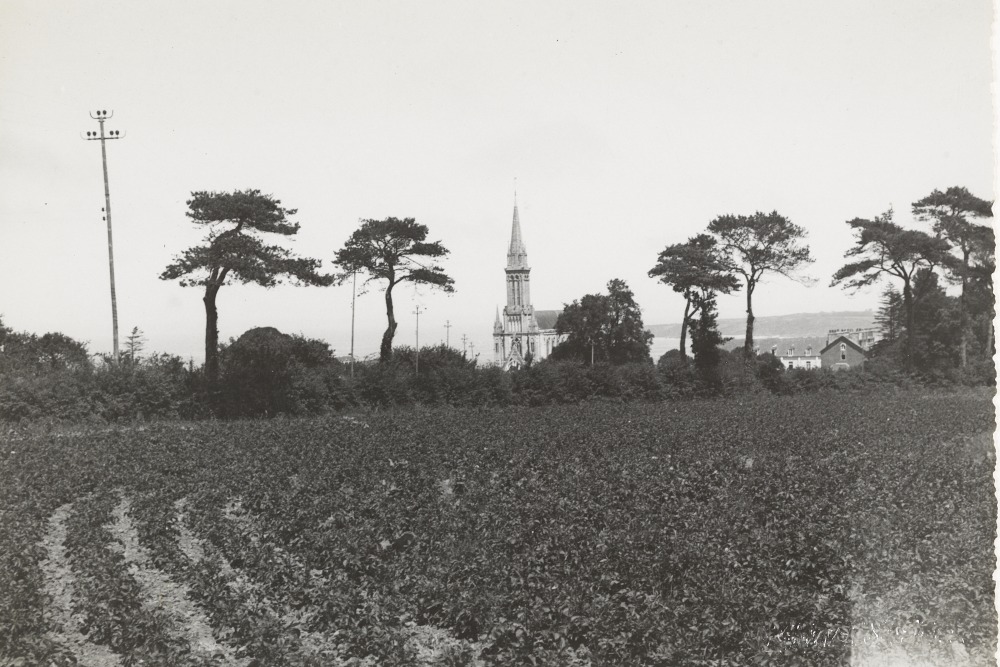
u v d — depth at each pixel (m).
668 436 46.31
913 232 82.44
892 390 82.06
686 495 31.39
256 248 59.50
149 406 58.19
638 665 17.31
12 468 37.69
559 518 27.11
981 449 38.00
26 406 53.62
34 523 29.00
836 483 31.23
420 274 74.88
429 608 21.00
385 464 38.56
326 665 18.05
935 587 19.58
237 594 21.94
